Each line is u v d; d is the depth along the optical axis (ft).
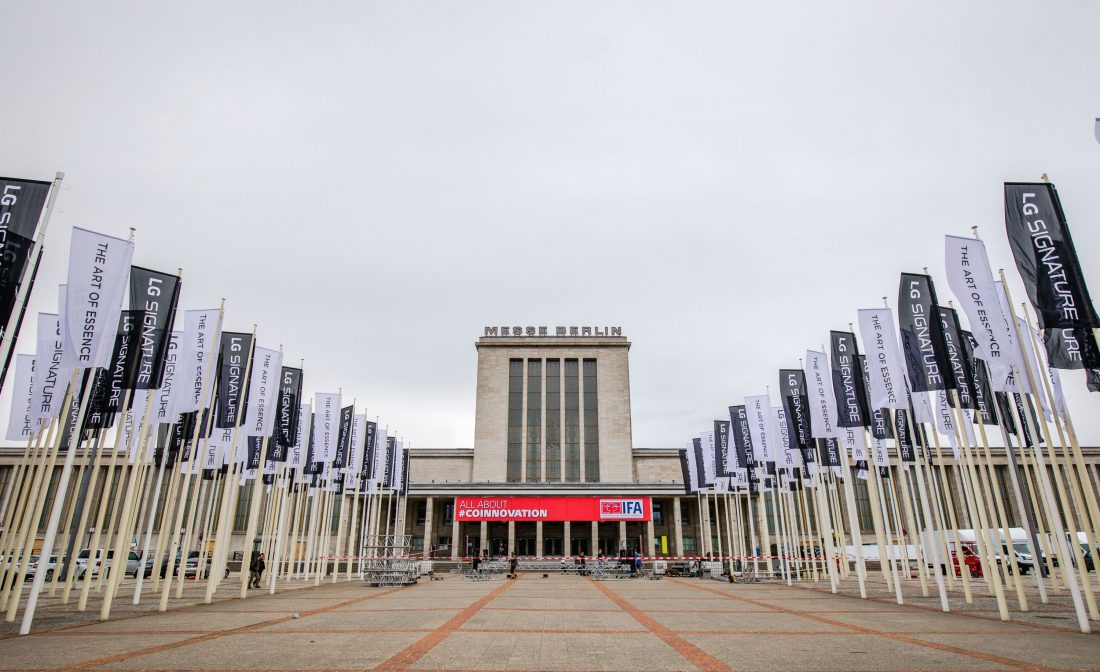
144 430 69.05
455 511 225.56
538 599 86.28
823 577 132.36
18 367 83.56
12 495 83.30
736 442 126.82
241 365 84.89
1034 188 52.80
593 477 284.20
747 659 39.78
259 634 50.83
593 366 303.27
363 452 146.92
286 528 130.41
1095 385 50.16
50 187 51.75
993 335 59.26
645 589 108.37
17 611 68.18
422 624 57.36
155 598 86.89
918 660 39.14
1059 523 53.16
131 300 67.62
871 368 75.46
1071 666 36.88
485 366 300.81
